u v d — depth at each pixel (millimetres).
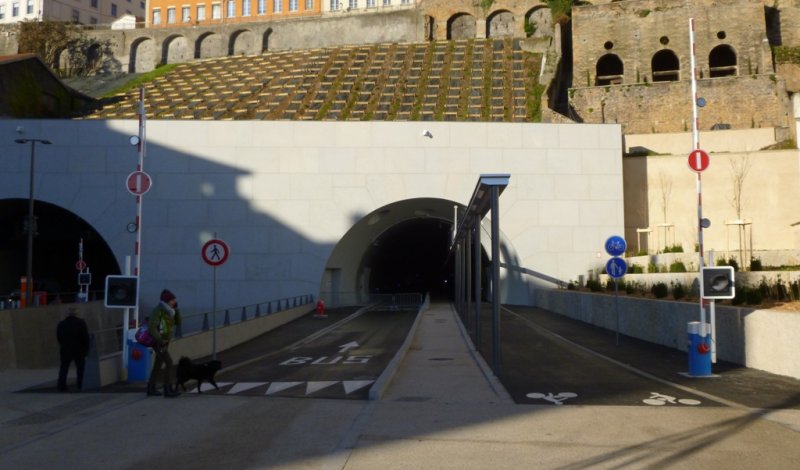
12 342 22797
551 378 14000
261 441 8461
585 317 30281
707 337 14125
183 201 43469
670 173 43438
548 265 43156
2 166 42812
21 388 13914
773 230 40344
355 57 69812
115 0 105688
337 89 59438
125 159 43219
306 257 43438
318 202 43812
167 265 43000
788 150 40719
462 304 31406
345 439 8469
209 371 12875
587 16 61094
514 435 8641
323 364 18141
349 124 44125
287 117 52156
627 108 55469
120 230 43000
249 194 43656
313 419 9852
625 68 59688
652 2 59938
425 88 58969
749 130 47500
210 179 43625
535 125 43906
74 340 13656
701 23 58781
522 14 74812
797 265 23391
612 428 9023
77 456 7875
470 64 65312
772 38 61281
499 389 12438
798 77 56281
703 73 57969
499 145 43875
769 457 7484
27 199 43000
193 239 43250
